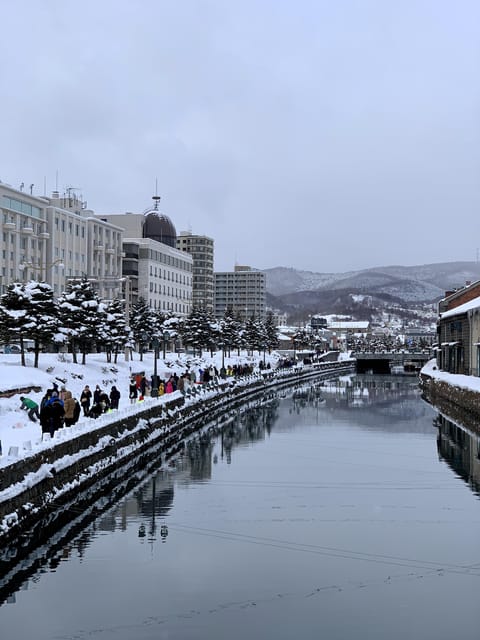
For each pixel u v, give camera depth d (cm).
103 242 13512
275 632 1764
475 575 2145
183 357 10612
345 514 2788
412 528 2598
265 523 2662
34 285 5772
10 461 2320
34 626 1794
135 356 9381
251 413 6625
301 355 17650
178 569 2184
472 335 7738
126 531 2559
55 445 2717
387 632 1772
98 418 3491
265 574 2145
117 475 3488
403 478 3444
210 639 1728
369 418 6175
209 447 4491
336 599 1967
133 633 1758
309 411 6812
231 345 13412
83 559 2270
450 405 7019
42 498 2519
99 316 6900
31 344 8444
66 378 5828
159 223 17200
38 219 11062
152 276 15562
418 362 18638
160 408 4566
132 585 2053
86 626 1795
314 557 2291
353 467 3747
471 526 2623
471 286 9700
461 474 3550
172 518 2730
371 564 2233
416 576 2138
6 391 4284
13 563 2247
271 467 3750
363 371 17188
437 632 1773
